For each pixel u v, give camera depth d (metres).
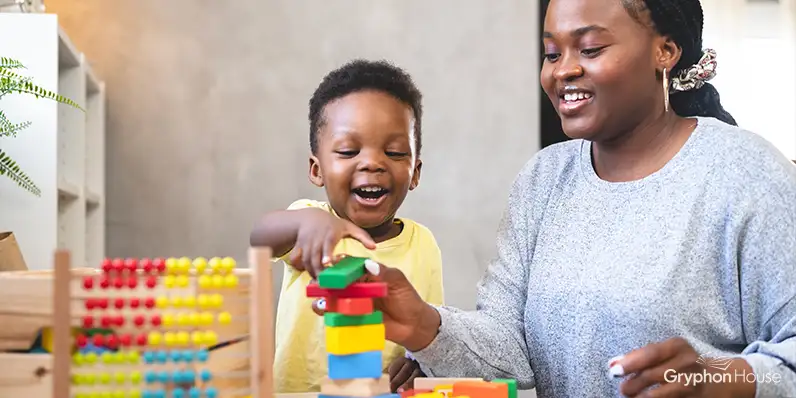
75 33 2.83
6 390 0.96
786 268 1.15
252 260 0.87
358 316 1.01
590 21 1.22
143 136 2.85
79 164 2.43
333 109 1.54
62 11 2.83
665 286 1.19
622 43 1.22
